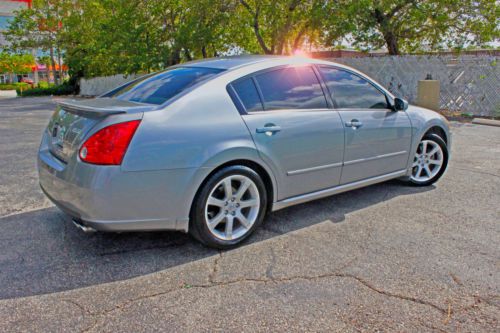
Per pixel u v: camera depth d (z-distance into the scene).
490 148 6.91
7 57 41.88
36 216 3.74
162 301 2.38
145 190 2.68
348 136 3.73
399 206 4.04
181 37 15.80
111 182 2.57
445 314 2.25
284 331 2.11
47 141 3.29
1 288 2.50
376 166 4.09
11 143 7.50
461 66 11.82
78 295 2.44
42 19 29.09
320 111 3.55
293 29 14.86
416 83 12.95
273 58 3.57
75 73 29.70
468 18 12.84
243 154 3.02
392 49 14.56
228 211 3.08
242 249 3.09
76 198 2.66
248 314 2.25
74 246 3.11
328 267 2.79
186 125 2.81
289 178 3.38
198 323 2.17
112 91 3.86
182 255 2.98
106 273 2.71
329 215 3.80
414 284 2.56
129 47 17.66
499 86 11.04
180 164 2.76
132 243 3.17
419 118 4.48
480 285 2.55
